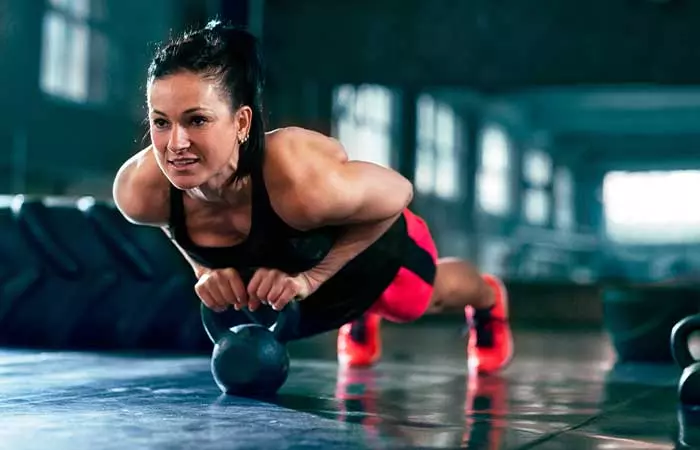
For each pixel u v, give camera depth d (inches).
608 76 404.2
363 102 708.0
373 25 418.3
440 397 126.2
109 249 200.1
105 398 114.3
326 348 230.1
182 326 197.6
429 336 318.7
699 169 1184.2
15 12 510.3
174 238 109.5
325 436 89.6
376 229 110.0
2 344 203.8
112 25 576.1
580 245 1114.1
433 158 836.6
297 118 428.5
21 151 521.0
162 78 94.9
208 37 97.2
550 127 1072.2
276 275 107.5
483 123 983.0
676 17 398.3
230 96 96.7
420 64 416.2
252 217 103.7
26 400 112.0
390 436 91.0
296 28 422.3
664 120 1035.3
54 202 202.2
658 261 1003.3
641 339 211.9
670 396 133.7
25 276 203.8
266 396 119.3
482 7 411.2
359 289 122.3
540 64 408.8
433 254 132.0
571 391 138.9
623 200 1301.7
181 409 105.5
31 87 517.7
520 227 1088.2
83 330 202.1
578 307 383.9
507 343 166.7
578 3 404.2
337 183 101.0
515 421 104.5
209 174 97.1
